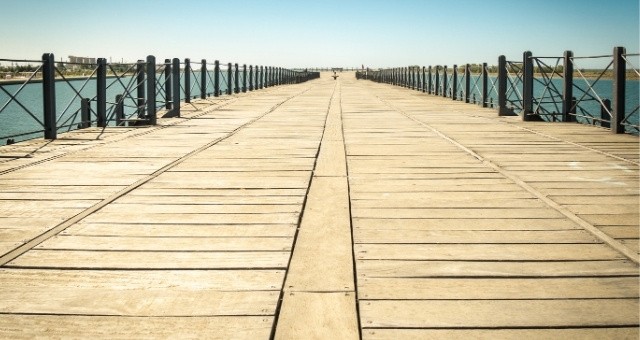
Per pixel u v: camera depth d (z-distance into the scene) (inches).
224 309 78.7
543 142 261.3
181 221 124.3
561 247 106.5
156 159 211.2
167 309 78.6
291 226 120.5
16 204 138.7
